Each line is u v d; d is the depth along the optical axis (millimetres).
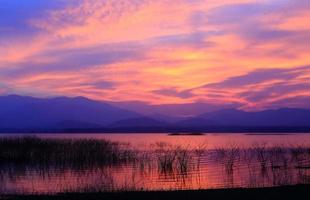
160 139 107688
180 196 19562
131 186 25031
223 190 20953
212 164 37344
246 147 59656
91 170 33625
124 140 95250
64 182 27297
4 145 41219
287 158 41562
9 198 19531
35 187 24906
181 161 34531
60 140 44969
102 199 19156
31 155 39500
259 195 19469
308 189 20812
